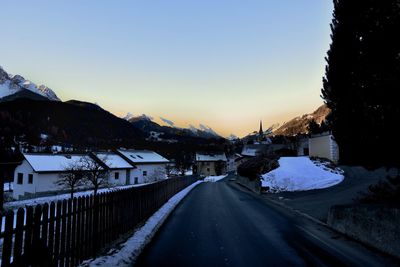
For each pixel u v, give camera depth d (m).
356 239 8.91
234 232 9.84
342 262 6.70
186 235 9.38
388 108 8.39
